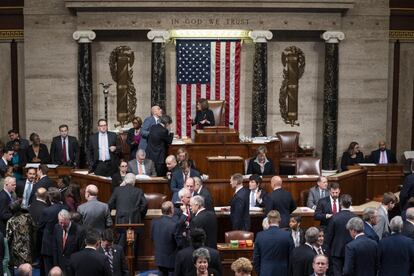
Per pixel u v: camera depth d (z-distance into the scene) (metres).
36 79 21.09
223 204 15.52
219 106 20.08
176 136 20.91
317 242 11.07
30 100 21.14
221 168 16.89
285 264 11.49
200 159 18.23
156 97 20.95
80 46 20.73
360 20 21.39
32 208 13.69
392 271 11.16
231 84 21.30
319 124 21.91
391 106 22.22
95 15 20.66
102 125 17.30
